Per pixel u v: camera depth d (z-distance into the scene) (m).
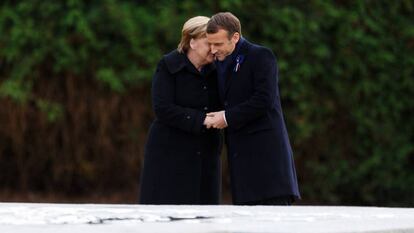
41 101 24.08
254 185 14.67
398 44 25.80
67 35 23.73
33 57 23.67
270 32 24.42
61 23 23.64
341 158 25.59
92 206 11.70
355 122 25.50
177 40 23.83
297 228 8.35
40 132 24.69
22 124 24.45
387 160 25.75
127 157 24.91
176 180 15.14
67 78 24.19
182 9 24.14
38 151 24.94
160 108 14.95
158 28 23.83
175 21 23.83
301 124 24.73
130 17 23.81
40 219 9.58
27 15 23.70
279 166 14.67
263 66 14.63
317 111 25.05
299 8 24.91
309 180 25.53
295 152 25.30
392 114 25.75
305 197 25.55
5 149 25.05
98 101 24.39
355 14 25.14
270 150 14.67
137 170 25.06
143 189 15.30
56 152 24.91
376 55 25.45
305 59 24.69
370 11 25.52
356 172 25.59
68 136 24.72
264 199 14.59
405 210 11.10
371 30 25.50
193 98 15.05
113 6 23.67
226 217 9.98
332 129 25.45
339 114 25.44
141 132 24.72
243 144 14.77
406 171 26.08
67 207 11.48
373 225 8.91
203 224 8.73
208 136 15.31
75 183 25.39
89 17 23.64
